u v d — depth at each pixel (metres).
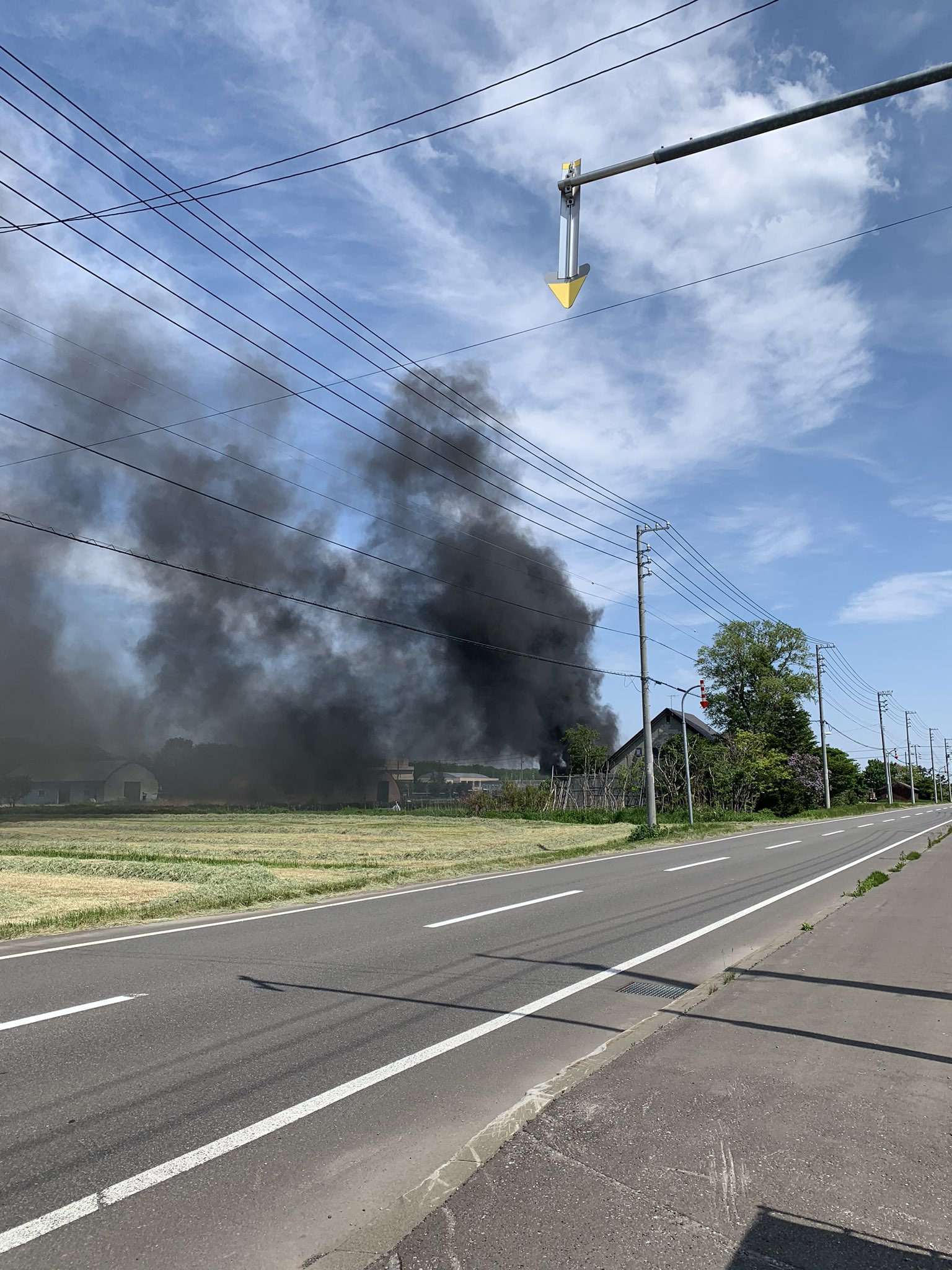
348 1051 5.55
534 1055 5.52
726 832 35.25
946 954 8.43
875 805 84.06
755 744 59.81
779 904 12.92
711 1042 5.53
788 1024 5.93
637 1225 3.22
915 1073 4.93
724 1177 3.61
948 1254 3.04
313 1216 3.42
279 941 9.52
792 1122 4.20
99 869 16.75
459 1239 3.13
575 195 7.34
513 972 8.02
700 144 6.64
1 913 11.17
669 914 11.81
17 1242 3.21
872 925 10.19
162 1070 5.14
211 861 19.05
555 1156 3.81
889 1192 3.49
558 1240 3.12
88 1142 4.11
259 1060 5.34
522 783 54.81
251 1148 4.07
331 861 20.39
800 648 70.50
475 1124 4.37
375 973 7.88
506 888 15.19
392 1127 4.33
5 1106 4.57
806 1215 3.30
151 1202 3.53
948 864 18.28
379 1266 2.99
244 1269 3.04
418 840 29.67
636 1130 4.09
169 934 9.98
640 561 35.94
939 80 5.86
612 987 7.50
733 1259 2.99
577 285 7.20
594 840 30.16
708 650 72.75
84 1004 6.66
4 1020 6.19
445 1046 5.70
